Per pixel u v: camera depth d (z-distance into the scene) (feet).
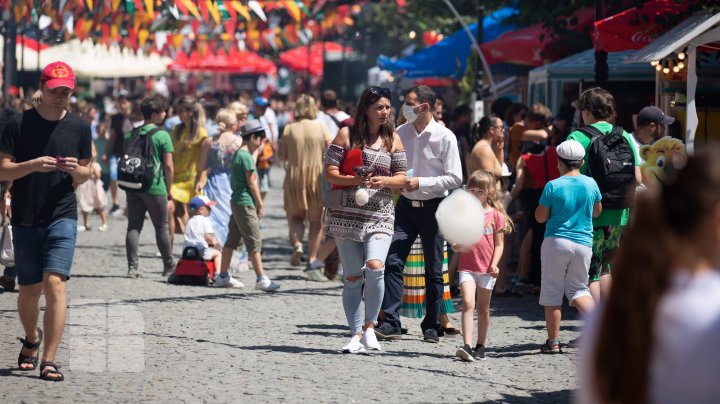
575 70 100.99
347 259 57.41
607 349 18.49
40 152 48.65
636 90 101.60
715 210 18.37
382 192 57.11
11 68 146.30
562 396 48.19
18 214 48.52
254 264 81.05
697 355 17.92
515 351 59.21
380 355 57.06
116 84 310.04
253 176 80.43
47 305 48.37
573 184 57.21
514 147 88.33
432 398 47.01
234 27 114.93
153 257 101.04
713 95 77.00
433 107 61.00
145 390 47.06
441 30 216.13
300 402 45.44
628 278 18.51
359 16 210.59
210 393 46.83
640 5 76.43
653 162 61.77
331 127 98.43
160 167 86.28
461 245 54.19
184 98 95.66
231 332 62.75
